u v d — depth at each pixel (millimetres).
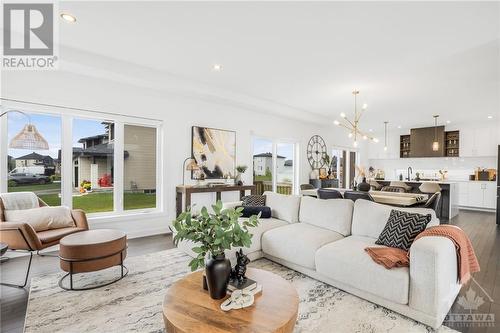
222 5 2299
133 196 4406
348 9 2312
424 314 1915
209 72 3971
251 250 3035
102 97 3943
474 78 3984
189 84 4336
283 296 1666
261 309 1516
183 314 1463
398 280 1982
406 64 3506
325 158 7934
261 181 6379
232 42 2998
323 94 4984
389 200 4297
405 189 5883
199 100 5051
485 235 4531
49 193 3697
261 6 2303
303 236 2834
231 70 3875
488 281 2686
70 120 3787
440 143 8109
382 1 2182
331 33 2744
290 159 7176
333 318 2018
